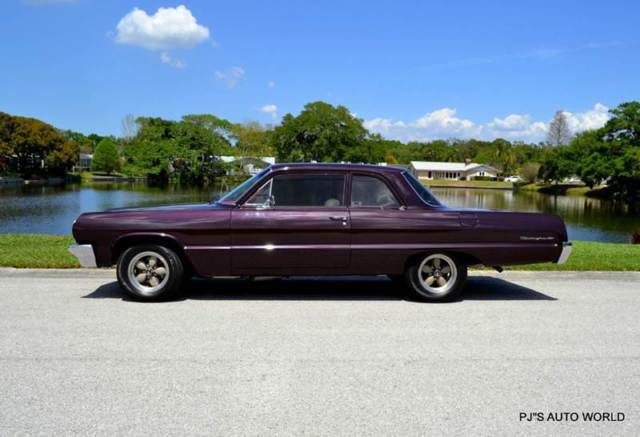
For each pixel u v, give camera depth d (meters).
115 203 45.31
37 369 4.24
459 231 6.65
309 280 8.18
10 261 8.66
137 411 3.50
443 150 160.62
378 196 6.73
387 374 4.22
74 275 8.30
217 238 6.52
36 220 32.19
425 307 6.54
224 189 73.31
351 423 3.37
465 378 4.16
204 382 4.01
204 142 91.38
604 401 3.78
